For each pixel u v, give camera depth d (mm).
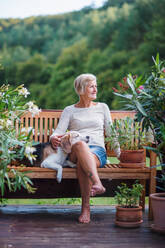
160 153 2893
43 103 13781
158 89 2916
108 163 3475
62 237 2584
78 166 2949
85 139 3109
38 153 3230
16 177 2854
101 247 2395
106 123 3357
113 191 3617
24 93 3121
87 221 2967
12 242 2467
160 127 2812
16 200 5297
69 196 3545
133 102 2982
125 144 3199
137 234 2682
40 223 2938
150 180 3090
